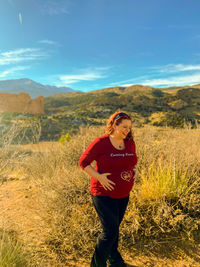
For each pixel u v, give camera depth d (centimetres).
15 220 334
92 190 223
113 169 216
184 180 339
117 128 213
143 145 462
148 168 387
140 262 247
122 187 217
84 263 249
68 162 521
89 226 284
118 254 241
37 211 345
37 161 530
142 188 342
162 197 318
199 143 484
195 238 276
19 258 220
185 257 249
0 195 448
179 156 408
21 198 428
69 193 339
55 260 252
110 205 217
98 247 220
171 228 290
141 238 282
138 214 300
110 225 215
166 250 262
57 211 318
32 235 292
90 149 215
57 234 284
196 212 305
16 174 584
